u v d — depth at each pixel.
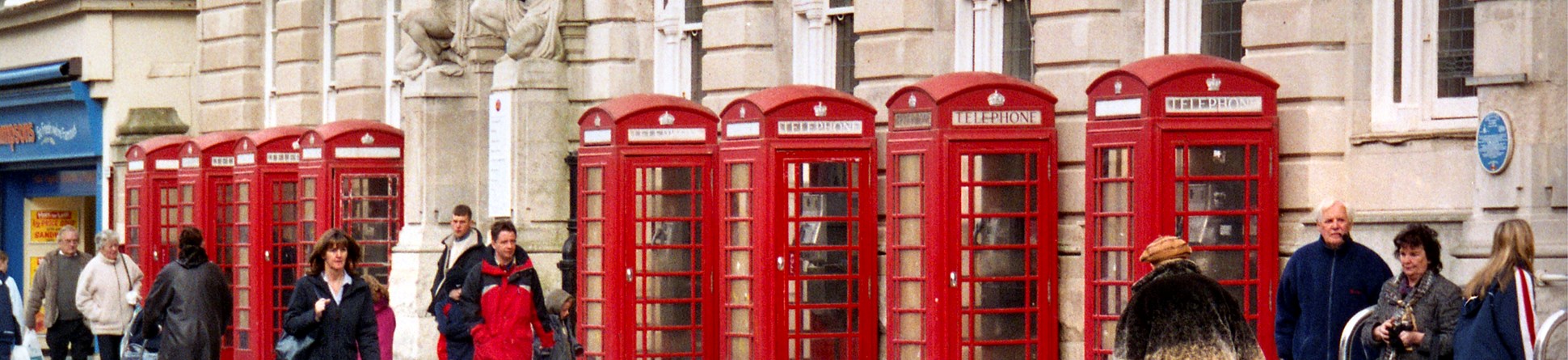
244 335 27.30
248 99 30.47
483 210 24.34
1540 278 14.56
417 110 24.42
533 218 23.39
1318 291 14.10
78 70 32.12
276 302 26.95
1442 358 12.93
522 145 23.38
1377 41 16.70
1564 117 14.73
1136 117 16.95
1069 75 18.73
